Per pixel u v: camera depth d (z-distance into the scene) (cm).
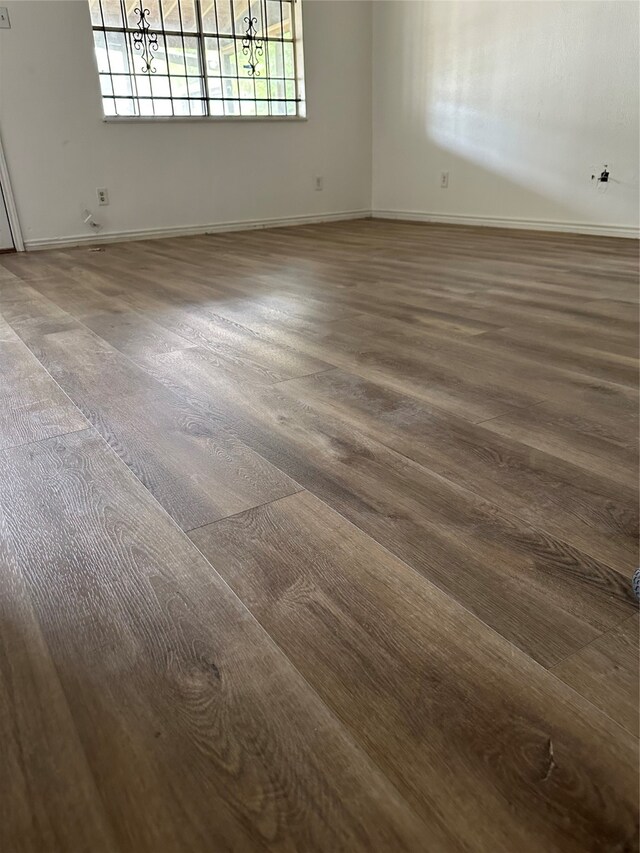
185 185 443
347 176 521
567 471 104
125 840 49
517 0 384
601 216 378
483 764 54
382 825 49
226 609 73
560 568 79
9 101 366
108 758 56
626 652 66
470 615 71
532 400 134
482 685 62
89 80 386
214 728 58
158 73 411
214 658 66
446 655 66
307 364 161
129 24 391
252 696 62
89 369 160
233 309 222
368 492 98
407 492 98
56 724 59
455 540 85
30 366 164
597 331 183
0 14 349
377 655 66
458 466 106
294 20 452
